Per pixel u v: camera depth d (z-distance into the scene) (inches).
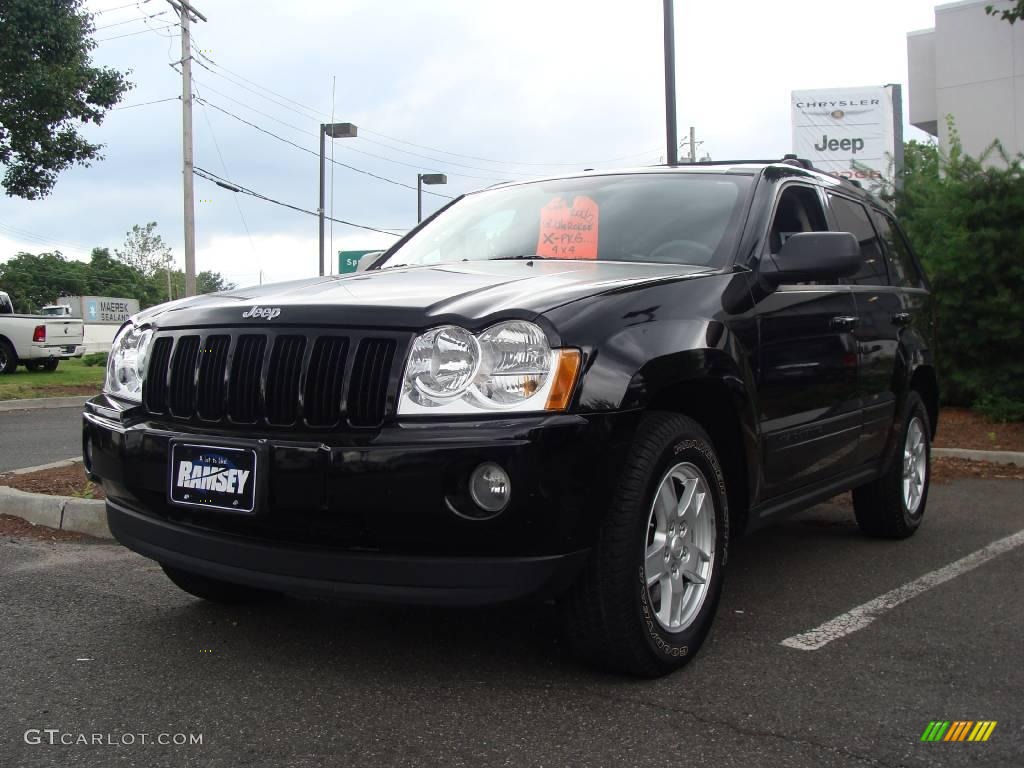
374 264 181.3
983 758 100.8
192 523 123.0
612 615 114.9
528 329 109.6
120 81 687.1
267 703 114.1
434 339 110.5
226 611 151.4
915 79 808.3
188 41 933.8
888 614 153.3
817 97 806.5
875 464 194.2
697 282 134.9
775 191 166.2
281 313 119.3
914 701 116.0
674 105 553.9
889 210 228.7
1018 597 163.8
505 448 104.0
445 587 107.6
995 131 728.3
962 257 378.9
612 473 110.9
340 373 113.5
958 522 231.9
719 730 106.9
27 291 3366.1
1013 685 121.6
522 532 105.7
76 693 117.1
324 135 964.6
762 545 206.7
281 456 111.3
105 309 2353.6
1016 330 374.0
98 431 133.3
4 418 480.4
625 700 115.1
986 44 728.3
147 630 141.7
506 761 99.0
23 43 613.3
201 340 125.1
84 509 206.1
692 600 129.1
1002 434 362.9
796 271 146.7
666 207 161.5
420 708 112.5
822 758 100.3
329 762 98.7
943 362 402.3
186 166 938.7
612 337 114.7
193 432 122.3
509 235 169.2
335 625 144.2
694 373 123.6
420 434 107.0
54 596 159.0
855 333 176.9
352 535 110.1
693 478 127.8
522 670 125.0
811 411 158.1
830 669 127.0
